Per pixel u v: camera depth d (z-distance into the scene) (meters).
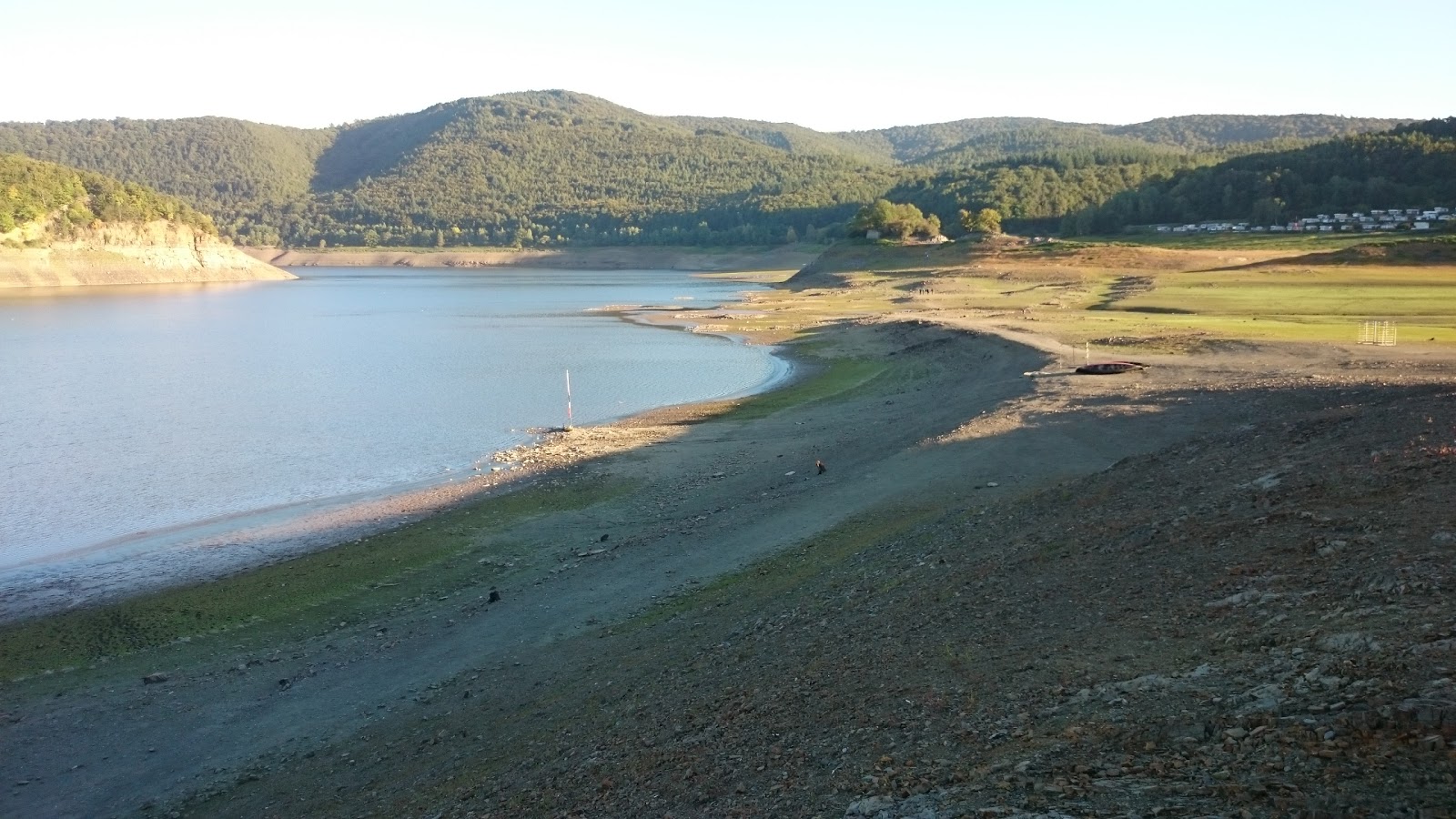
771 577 22.70
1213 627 11.66
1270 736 8.40
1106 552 16.33
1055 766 8.95
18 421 55.00
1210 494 18.17
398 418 55.22
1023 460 30.45
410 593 26.72
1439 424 19.22
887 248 181.62
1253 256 137.62
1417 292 82.88
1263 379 39.66
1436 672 8.61
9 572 29.59
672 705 15.22
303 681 21.38
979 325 74.44
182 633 24.70
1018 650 12.78
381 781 15.84
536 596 24.94
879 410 48.09
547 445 45.56
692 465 39.12
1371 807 6.97
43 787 17.61
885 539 23.70
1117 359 50.31
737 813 10.27
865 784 9.86
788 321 103.81
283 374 74.38
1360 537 13.08
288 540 32.28
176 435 50.88
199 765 17.95
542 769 14.16
